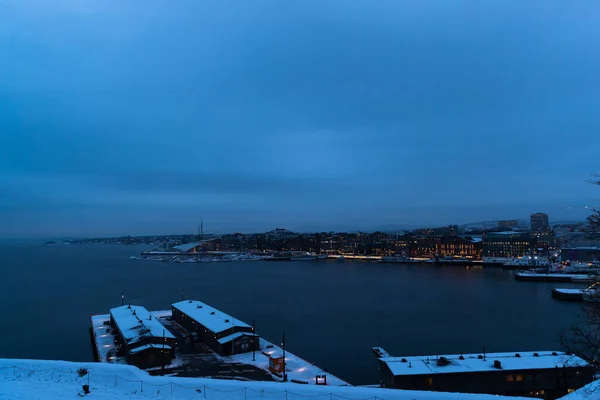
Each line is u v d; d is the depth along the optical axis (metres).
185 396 33.62
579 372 61.50
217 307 170.62
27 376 35.66
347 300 187.62
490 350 105.12
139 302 185.88
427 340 115.50
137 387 34.69
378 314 153.12
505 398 34.72
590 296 35.84
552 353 68.06
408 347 108.62
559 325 131.75
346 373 87.75
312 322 139.62
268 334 122.75
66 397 30.84
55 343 115.25
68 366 38.41
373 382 81.81
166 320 129.88
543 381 61.72
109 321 121.62
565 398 32.72
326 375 74.88
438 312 156.50
